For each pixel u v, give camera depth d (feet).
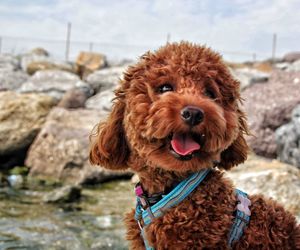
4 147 4.64
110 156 1.59
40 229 2.90
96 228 2.94
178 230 1.44
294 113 4.16
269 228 1.53
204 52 1.54
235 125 1.49
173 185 1.51
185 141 1.39
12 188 3.89
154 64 1.53
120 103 1.58
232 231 1.47
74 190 3.55
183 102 1.40
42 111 4.90
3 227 2.91
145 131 1.43
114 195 3.68
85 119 4.61
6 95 5.03
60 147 4.26
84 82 7.02
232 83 1.56
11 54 10.37
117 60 9.82
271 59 11.38
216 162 1.55
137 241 1.57
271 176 3.11
